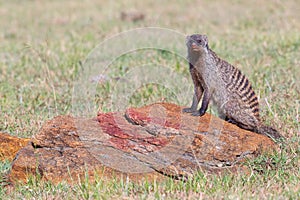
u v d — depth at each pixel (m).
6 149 20.80
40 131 20.55
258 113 22.92
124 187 17.84
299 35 37.72
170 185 17.89
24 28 47.34
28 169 19.17
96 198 17.11
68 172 18.83
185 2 53.50
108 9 52.91
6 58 36.91
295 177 18.59
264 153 20.09
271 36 38.38
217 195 16.94
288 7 47.53
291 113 24.12
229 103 22.16
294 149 20.80
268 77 29.08
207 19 46.28
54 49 37.94
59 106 26.58
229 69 22.31
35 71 33.09
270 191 17.52
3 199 17.89
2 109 26.03
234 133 20.80
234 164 19.56
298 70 30.31
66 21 48.84
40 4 58.03
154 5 53.31
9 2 59.88
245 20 44.78
